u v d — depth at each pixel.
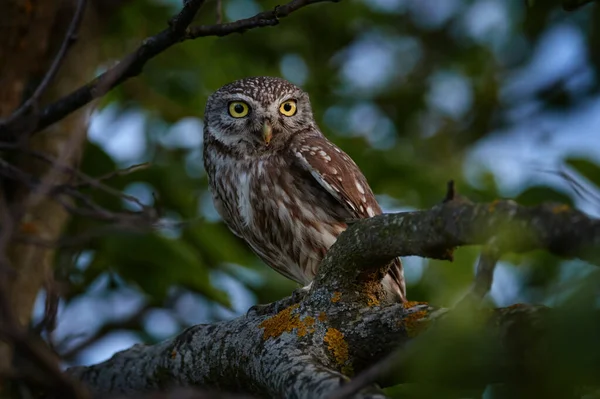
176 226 7.56
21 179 7.41
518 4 13.64
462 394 5.47
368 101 14.21
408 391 6.22
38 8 9.88
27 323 9.49
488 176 12.62
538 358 4.32
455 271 10.94
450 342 4.47
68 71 10.60
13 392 8.55
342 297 7.28
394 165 11.92
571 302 3.94
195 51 12.41
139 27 12.28
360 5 14.30
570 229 4.57
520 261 9.23
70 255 9.89
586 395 4.15
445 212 5.53
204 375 8.17
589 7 11.66
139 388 8.95
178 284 10.80
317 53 14.35
